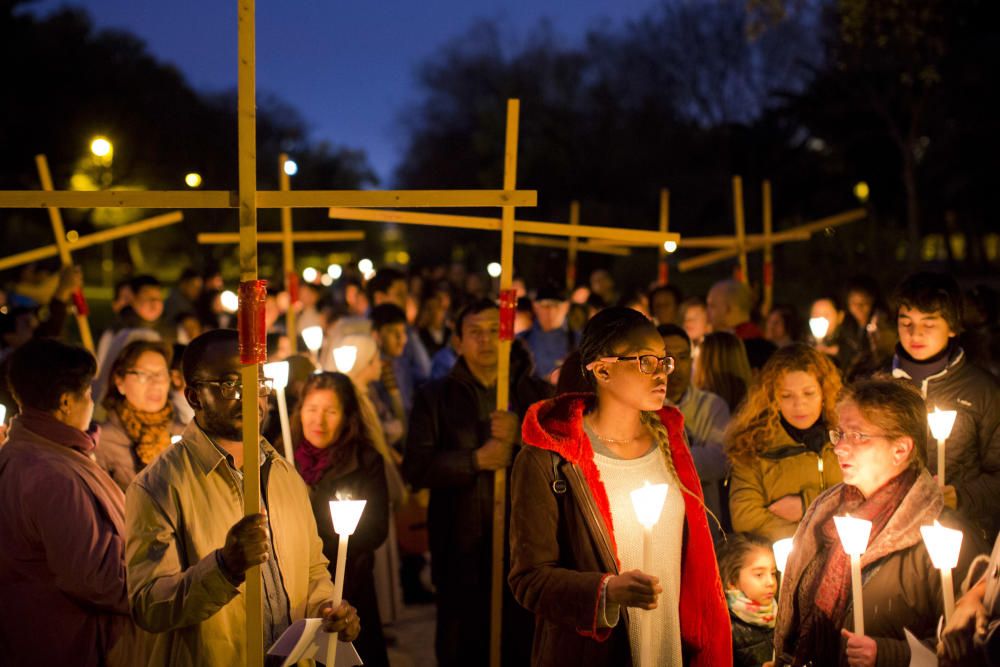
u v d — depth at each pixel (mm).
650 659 2766
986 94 25906
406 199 2670
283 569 2914
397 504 5559
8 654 3094
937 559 2482
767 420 3816
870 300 7184
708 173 37844
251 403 2527
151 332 6387
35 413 3180
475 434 4766
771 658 3439
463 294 14875
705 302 8219
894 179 30828
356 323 6438
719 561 3498
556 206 37125
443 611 4750
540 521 2885
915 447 2783
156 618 2582
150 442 4215
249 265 2523
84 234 35000
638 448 3021
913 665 2537
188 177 6430
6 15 32906
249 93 2523
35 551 3082
